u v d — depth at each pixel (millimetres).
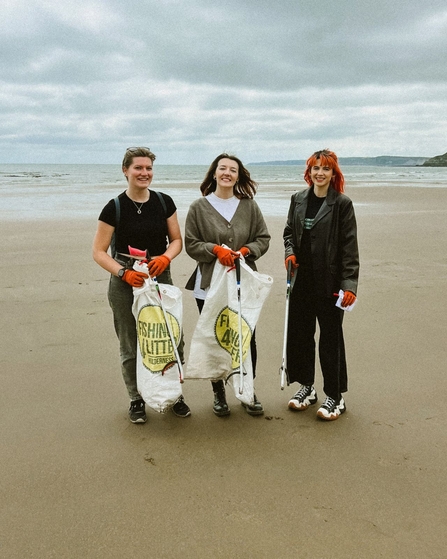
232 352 3221
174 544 2166
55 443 2941
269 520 2318
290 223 3434
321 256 3223
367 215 13641
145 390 3111
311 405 3506
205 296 3369
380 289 6062
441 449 2906
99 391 3590
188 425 3219
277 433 3115
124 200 3148
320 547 2154
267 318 5117
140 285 3051
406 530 2256
